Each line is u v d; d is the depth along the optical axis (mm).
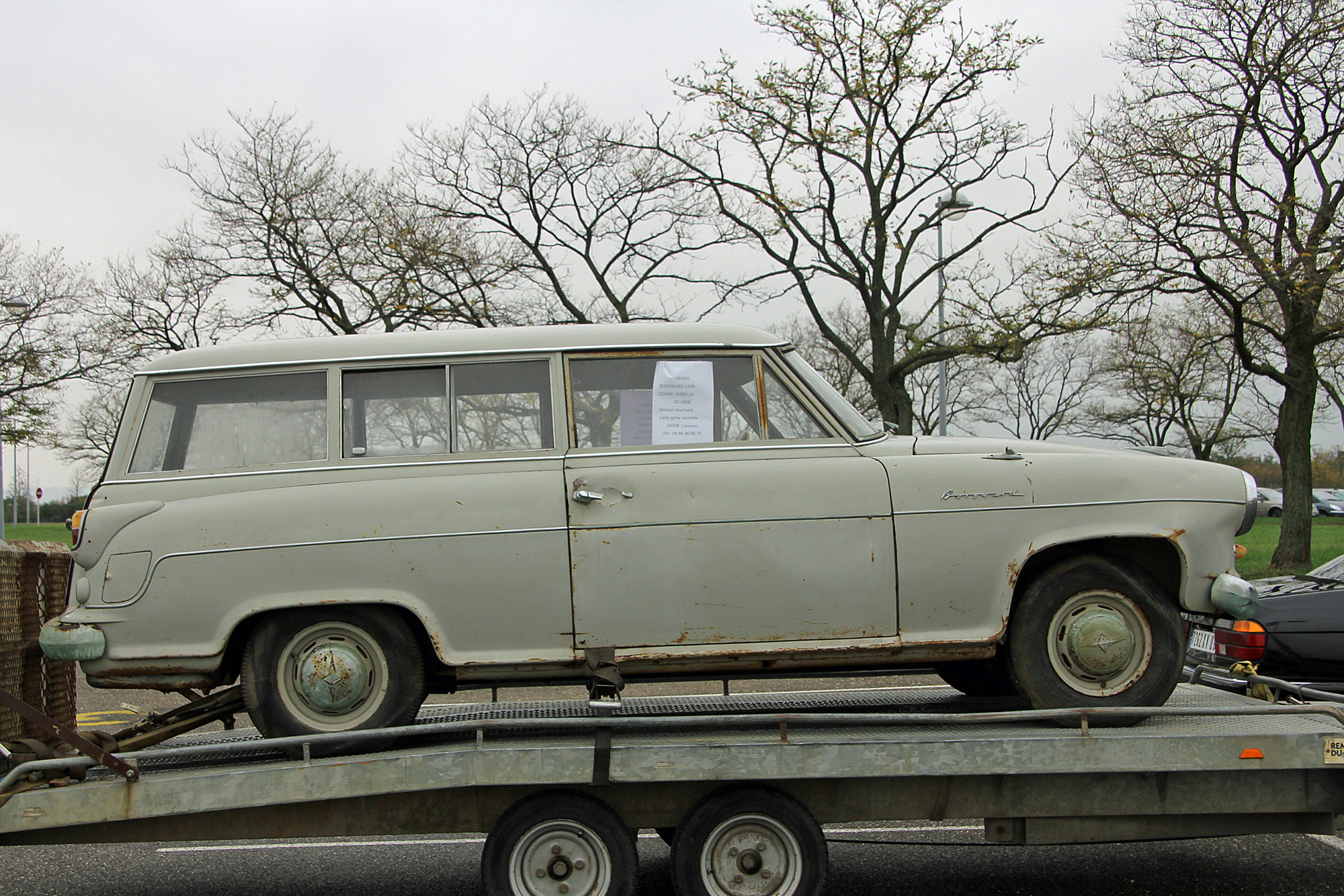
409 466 4289
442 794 3982
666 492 4195
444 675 4441
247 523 4094
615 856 3904
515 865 3889
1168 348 37031
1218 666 6961
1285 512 19281
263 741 3836
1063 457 4387
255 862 5312
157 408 4348
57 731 3770
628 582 4129
